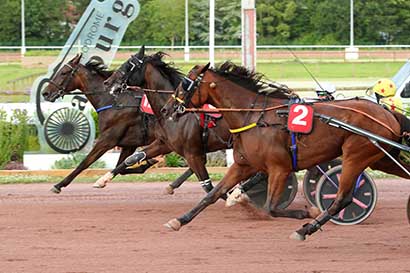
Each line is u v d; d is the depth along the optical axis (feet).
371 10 159.02
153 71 36.55
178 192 44.57
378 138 28.09
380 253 28.60
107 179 39.47
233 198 33.47
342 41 159.12
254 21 49.42
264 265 26.81
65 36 161.58
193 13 158.71
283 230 33.01
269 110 29.50
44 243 30.66
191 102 30.66
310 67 114.11
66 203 40.88
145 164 41.04
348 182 28.73
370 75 104.58
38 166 52.65
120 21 54.70
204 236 31.89
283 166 29.12
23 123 55.01
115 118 40.60
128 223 34.99
